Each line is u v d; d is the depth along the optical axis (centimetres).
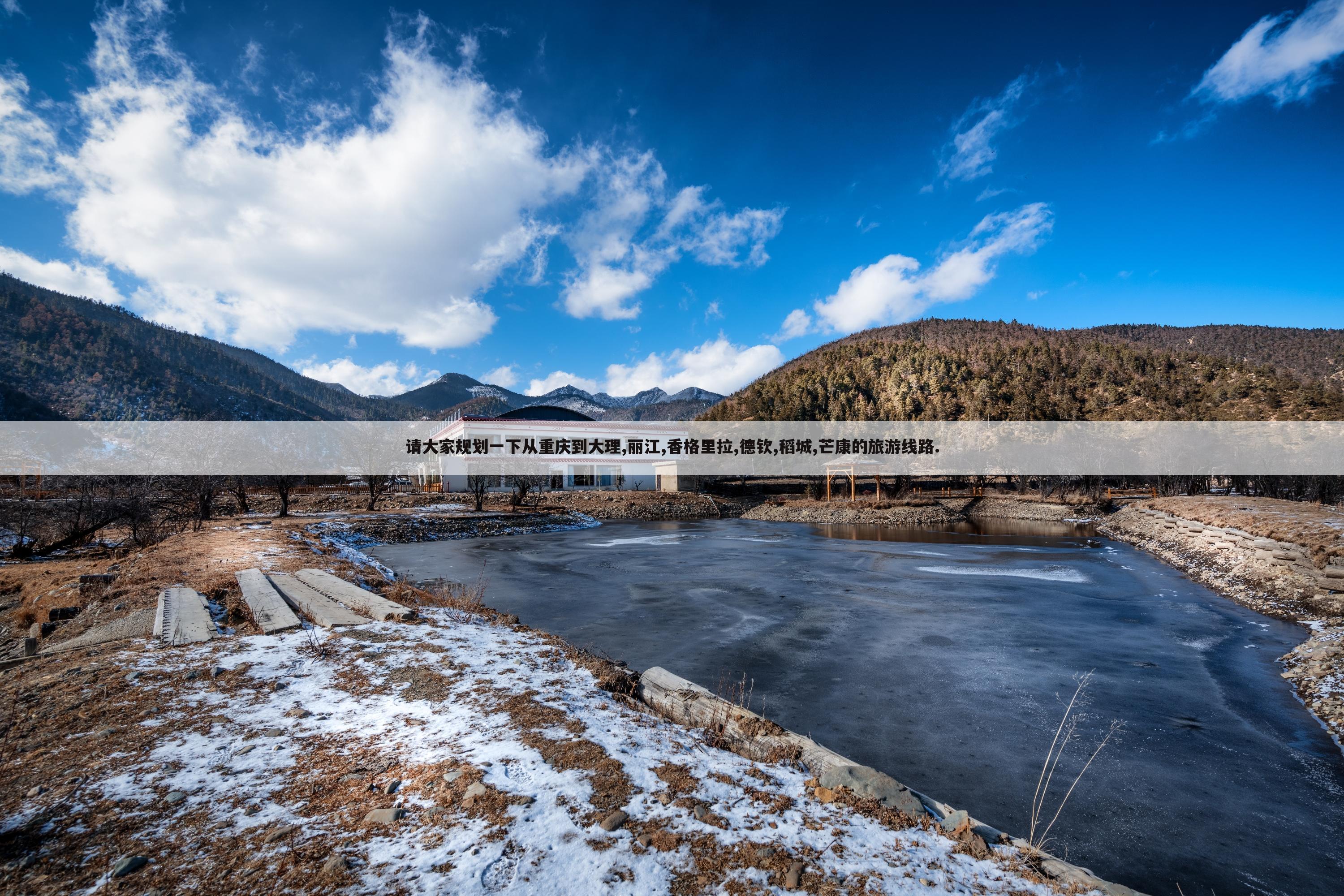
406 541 2297
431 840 253
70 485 2561
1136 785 470
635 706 485
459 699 441
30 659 545
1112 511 3294
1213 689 690
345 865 233
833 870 246
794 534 2672
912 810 308
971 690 685
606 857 244
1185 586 1346
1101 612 1081
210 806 281
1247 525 1448
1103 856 377
